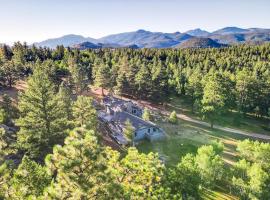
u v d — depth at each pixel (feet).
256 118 282.15
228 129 246.88
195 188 95.09
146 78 297.74
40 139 110.63
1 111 167.32
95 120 154.40
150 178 68.80
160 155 176.76
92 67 378.73
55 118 118.52
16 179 59.00
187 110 293.84
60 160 44.21
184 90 320.29
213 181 134.21
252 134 239.91
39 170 65.05
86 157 44.50
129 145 182.70
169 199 69.41
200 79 313.73
